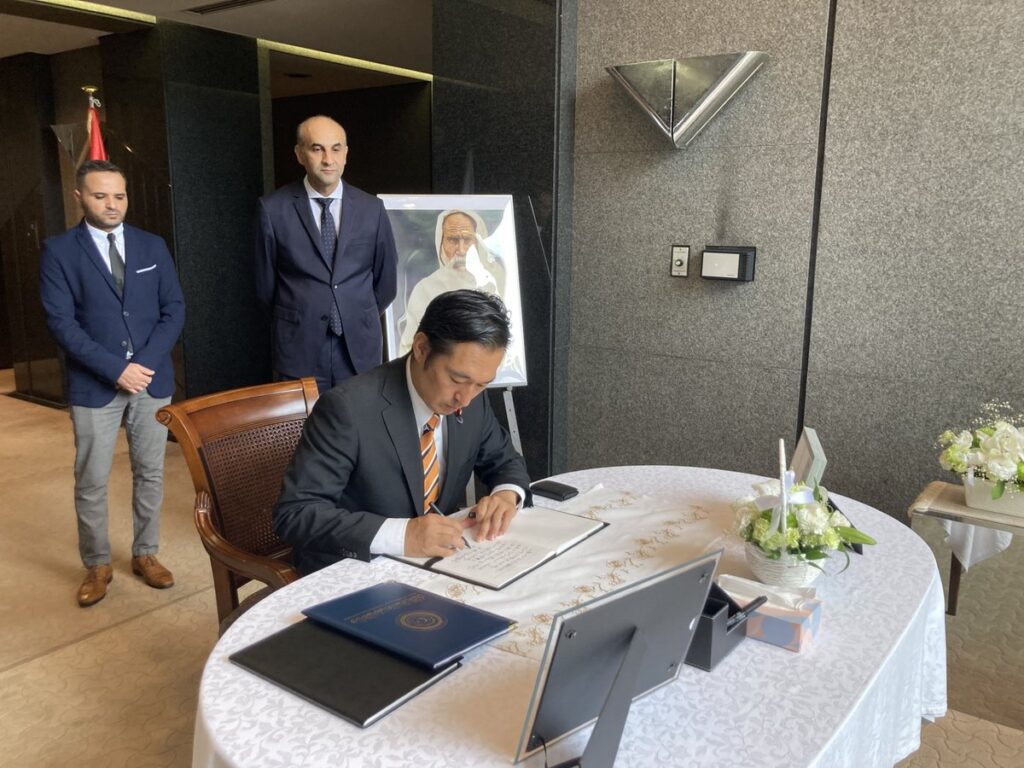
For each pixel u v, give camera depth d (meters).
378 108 6.94
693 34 2.98
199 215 4.64
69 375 2.82
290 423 2.03
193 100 4.52
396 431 1.65
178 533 3.53
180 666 2.48
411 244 3.13
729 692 1.10
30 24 4.41
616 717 0.92
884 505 2.85
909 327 2.72
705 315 3.12
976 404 2.64
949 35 2.53
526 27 3.22
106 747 2.08
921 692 1.44
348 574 1.44
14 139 5.49
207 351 4.77
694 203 3.07
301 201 2.92
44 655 2.53
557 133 3.23
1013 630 2.13
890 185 2.69
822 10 2.73
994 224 2.54
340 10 4.07
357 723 1.00
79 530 2.91
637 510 1.81
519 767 0.93
